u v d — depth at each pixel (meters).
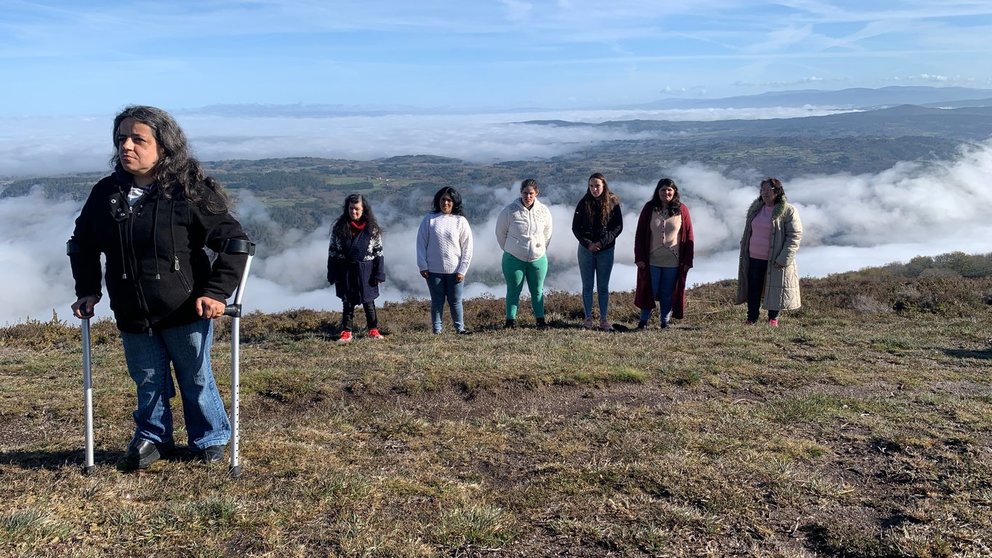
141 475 4.01
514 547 3.32
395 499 3.78
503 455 4.63
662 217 9.94
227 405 6.00
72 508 3.50
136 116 3.60
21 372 7.64
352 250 9.24
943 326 10.34
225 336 10.28
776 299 10.26
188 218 3.74
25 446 4.75
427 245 9.70
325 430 5.19
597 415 5.56
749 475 4.16
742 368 7.29
